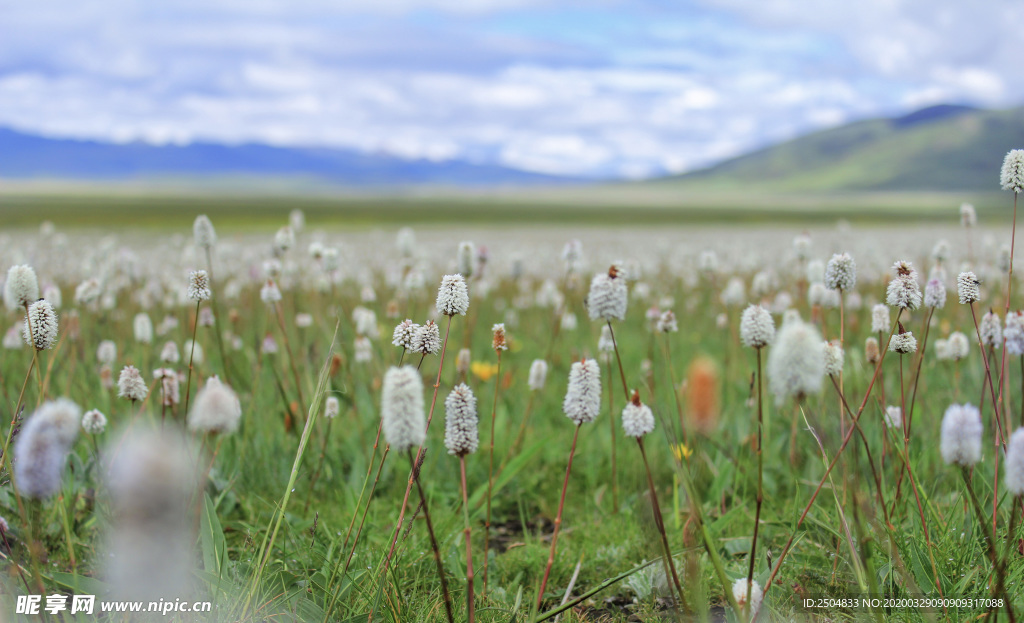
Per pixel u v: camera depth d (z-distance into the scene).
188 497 0.44
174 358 0.65
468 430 0.41
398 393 0.36
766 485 0.63
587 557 0.55
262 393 0.81
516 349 1.17
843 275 0.47
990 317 0.50
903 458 0.50
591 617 0.50
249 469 0.64
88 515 0.56
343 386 0.76
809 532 0.54
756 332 0.39
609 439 0.72
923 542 0.50
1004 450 0.47
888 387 0.75
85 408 0.68
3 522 0.49
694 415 0.29
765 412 0.67
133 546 0.22
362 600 0.47
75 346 0.81
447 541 0.55
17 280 0.46
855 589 0.47
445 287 0.45
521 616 0.48
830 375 0.43
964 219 0.73
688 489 0.40
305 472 0.65
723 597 0.50
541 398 0.87
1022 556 0.47
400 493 0.64
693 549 0.41
